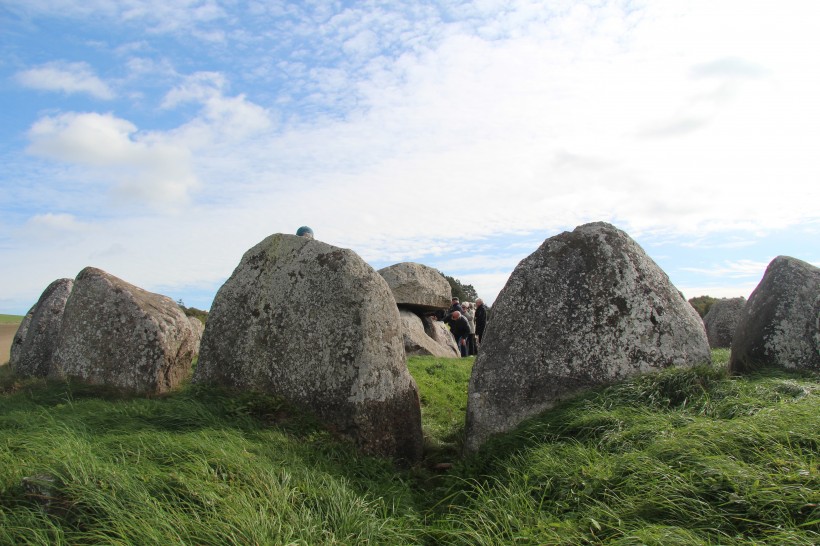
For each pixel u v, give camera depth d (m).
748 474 3.63
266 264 7.45
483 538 3.81
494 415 6.18
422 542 4.08
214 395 6.80
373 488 5.12
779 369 6.88
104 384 8.39
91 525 3.56
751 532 3.31
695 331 6.34
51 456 4.24
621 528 3.50
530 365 6.25
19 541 3.41
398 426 6.56
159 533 3.42
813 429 4.11
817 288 7.09
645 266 6.62
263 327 7.08
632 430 4.74
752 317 7.46
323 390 6.50
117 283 9.02
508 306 6.63
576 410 5.52
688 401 5.36
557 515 3.94
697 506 3.55
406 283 18.17
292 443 5.76
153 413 6.13
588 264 6.56
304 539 3.60
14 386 9.05
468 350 18.78
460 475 5.43
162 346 8.50
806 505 3.35
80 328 8.77
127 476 4.02
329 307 6.82
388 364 6.65
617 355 6.13
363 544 3.76
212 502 3.80
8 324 37.72
